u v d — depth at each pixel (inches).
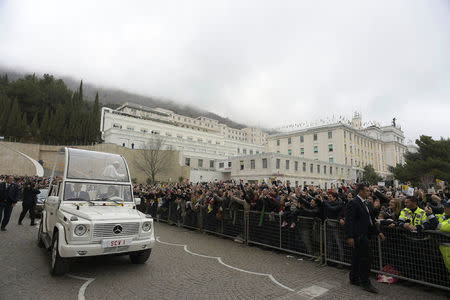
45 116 2345.0
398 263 213.9
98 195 254.4
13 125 2218.3
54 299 167.9
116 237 208.5
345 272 238.1
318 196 275.0
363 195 208.5
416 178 1443.2
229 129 5098.4
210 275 223.9
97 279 206.5
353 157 2251.5
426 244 199.2
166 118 3481.8
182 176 1718.8
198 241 364.5
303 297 181.8
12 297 168.9
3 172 1509.6
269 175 1572.3
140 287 193.2
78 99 3043.8
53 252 213.5
